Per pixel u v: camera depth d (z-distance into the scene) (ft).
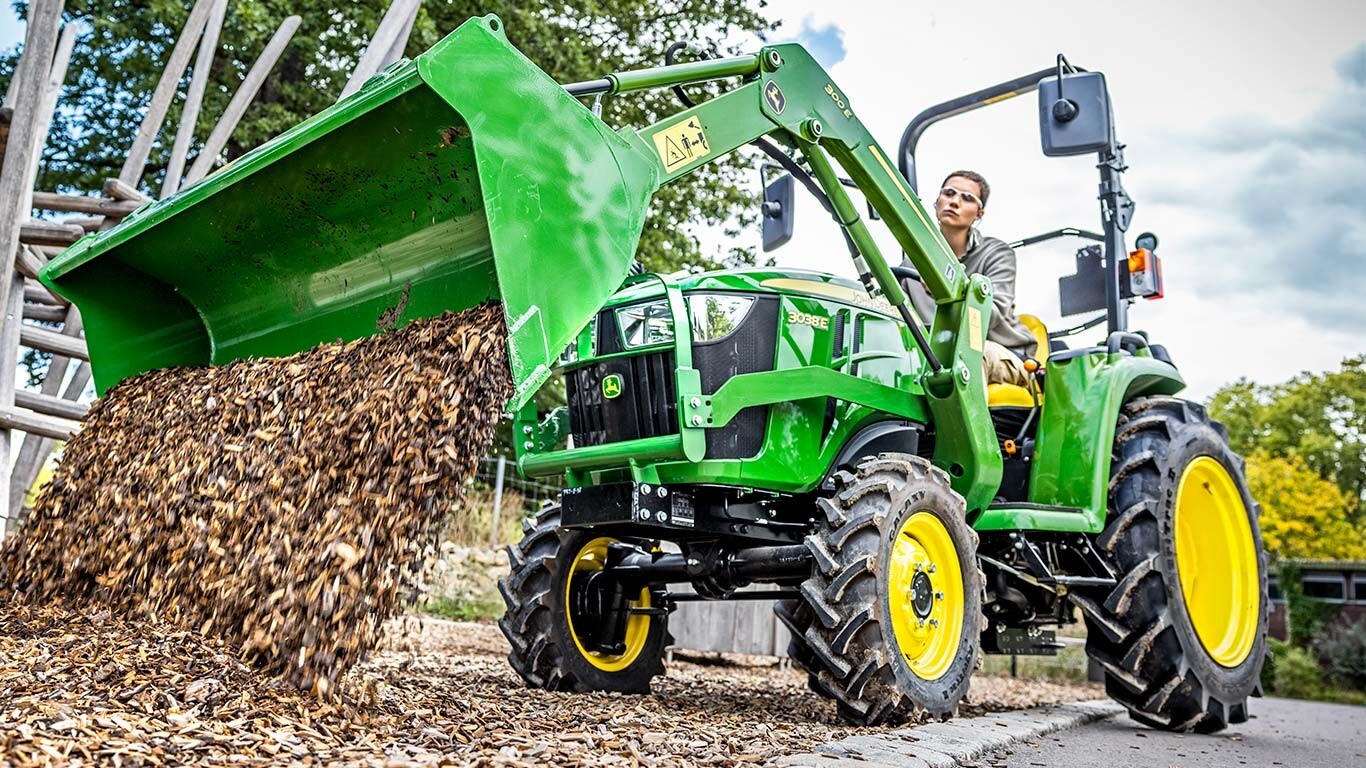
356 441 9.95
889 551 12.27
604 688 15.07
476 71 9.55
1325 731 20.24
